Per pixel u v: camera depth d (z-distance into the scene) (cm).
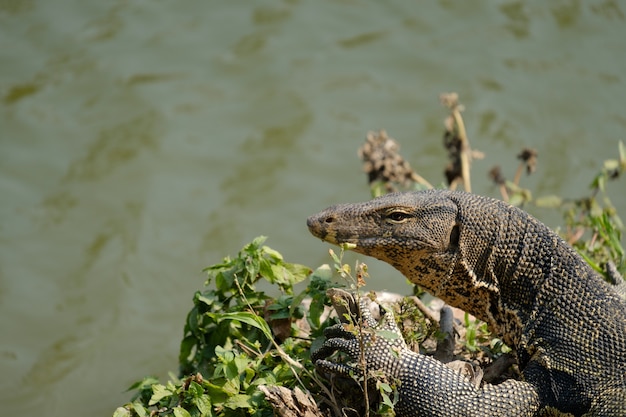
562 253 823
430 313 887
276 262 891
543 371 810
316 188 1784
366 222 834
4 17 2055
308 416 746
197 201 1756
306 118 1889
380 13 2092
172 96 1931
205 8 2097
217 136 1866
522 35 2003
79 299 1589
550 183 1722
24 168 1800
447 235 832
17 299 1586
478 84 1909
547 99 1858
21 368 1480
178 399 796
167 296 1600
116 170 1805
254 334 870
